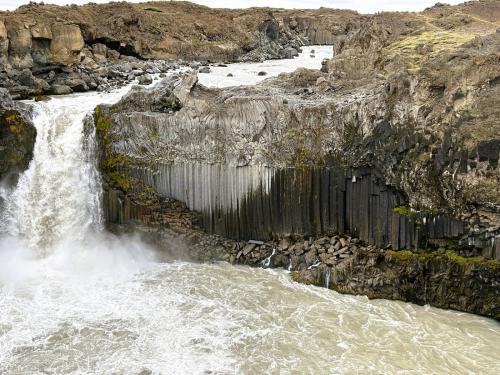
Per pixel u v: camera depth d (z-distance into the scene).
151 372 20.06
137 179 30.97
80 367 20.45
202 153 29.89
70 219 31.33
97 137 31.41
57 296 25.61
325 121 28.11
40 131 31.75
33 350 21.52
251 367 20.36
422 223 25.12
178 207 30.56
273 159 28.80
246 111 29.05
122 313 24.08
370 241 27.25
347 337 22.31
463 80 24.39
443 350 21.48
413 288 25.03
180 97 31.00
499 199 22.64
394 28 39.56
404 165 25.36
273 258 28.34
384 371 20.14
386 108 26.36
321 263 26.73
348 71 36.94
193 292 25.89
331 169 27.91
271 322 23.34
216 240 29.86
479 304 23.98
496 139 22.69
